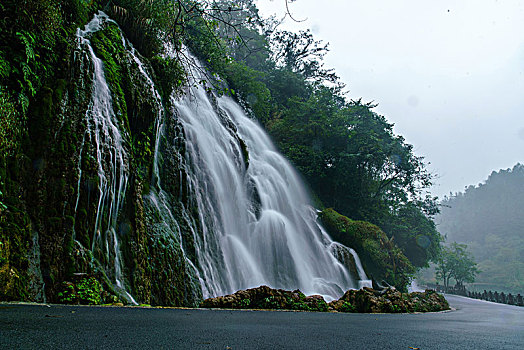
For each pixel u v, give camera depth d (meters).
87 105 9.16
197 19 18.41
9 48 7.68
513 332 5.08
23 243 6.65
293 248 16.69
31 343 2.52
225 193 15.14
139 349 2.51
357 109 30.09
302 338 3.47
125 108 10.45
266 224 16.05
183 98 16.05
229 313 5.79
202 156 14.65
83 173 8.30
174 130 13.83
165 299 9.30
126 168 9.67
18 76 7.79
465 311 10.85
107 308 5.32
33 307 4.84
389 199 32.75
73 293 6.65
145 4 14.34
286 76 34.47
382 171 30.41
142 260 9.20
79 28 10.92
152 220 10.31
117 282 8.40
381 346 3.25
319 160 26.31
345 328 4.59
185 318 4.61
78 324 3.49
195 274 10.70
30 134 7.83
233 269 13.21
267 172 20.05
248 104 25.78
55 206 7.61
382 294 9.50
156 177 11.98
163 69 14.09
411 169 30.14
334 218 20.70
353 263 18.75
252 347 2.83
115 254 8.65
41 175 7.63
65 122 8.48
